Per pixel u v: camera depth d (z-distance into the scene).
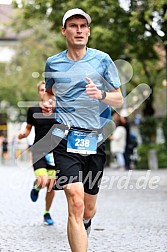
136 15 23.11
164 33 24.22
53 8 25.94
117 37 25.56
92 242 11.31
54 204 18.00
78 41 8.56
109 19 25.70
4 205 17.78
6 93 63.44
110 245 10.98
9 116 68.25
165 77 39.03
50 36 48.72
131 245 10.97
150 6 22.06
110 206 17.22
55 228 13.07
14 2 26.94
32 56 53.22
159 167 35.22
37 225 13.55
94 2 24.47
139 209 16.44
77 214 8.18
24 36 53.19
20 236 12.06
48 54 49.72
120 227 13.12
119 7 24.97
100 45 25.84
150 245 10.95
